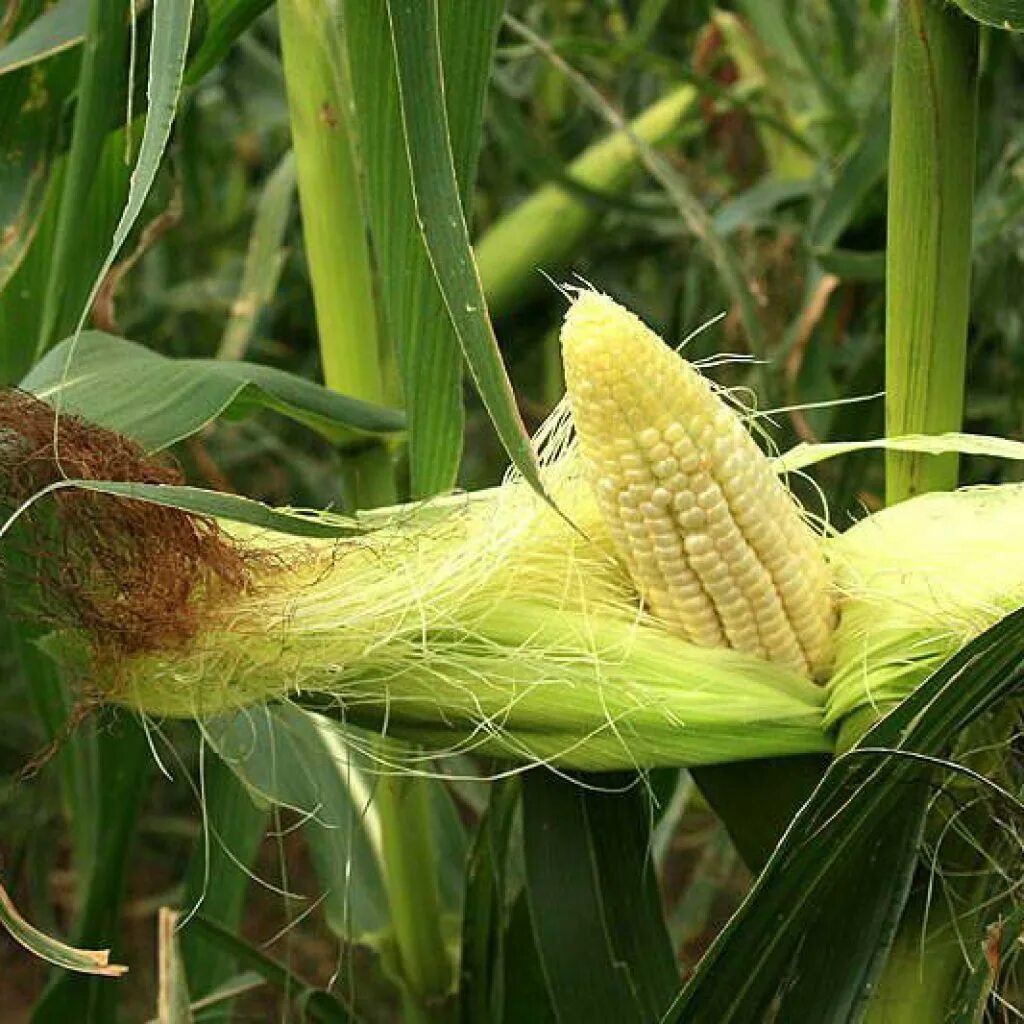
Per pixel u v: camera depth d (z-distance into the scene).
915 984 0.74
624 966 0.76
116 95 0.78
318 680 0.72
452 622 0.72
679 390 0.70
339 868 0.89
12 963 1.63
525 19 1.49
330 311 0.83
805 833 0.69
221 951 0.92
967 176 0.74
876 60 1.21
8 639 1.06
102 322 0.86
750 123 1.52
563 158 1.57
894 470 0.77
